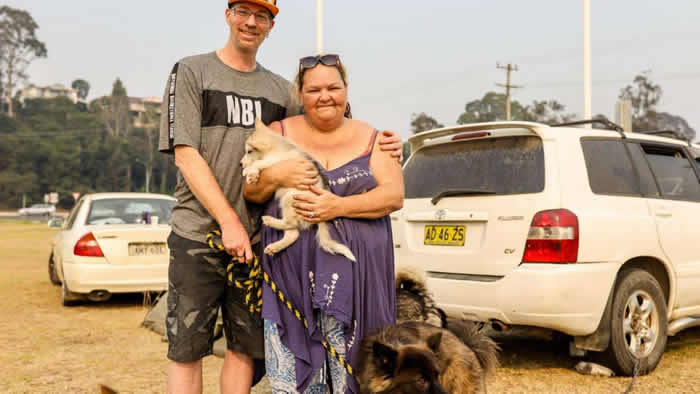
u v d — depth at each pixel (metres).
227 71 3.15
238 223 2.92
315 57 3.02
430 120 54.84
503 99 74.94
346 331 2.89
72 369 5.23
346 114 3.34
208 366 5.42
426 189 5.40
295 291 2.90
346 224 2.89
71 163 90.94
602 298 4.65
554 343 6.10
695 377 4.90
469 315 4.81
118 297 9.37
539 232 4.54
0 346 6.08
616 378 4.86
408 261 5.29
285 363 2.91
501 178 4.93
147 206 9.34
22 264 15.14
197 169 2.95
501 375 4.96
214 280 3.10
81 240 8.09
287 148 2.94
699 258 5.58
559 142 4.85
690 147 6.23
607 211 4.82
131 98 125.19
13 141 88.56
